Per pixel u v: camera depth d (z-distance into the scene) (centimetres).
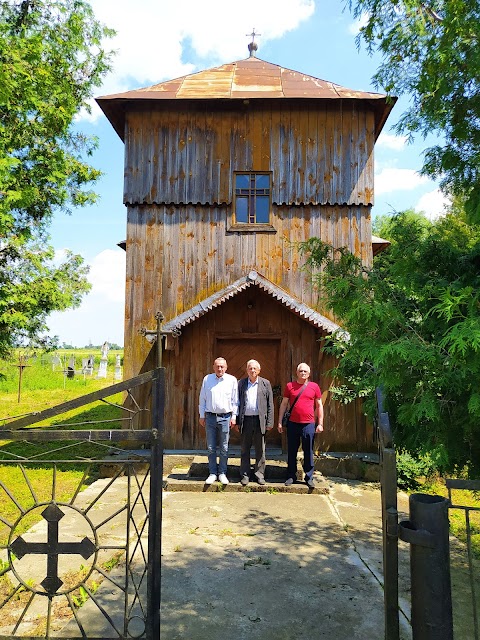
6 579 471
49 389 2381
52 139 1170
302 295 1054
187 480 847
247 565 507
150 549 309
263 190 1088
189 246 1069
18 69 935
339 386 1017
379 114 1110
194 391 1038
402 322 336
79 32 1220
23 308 1056
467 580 474
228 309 1056
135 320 1054
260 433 832
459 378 304
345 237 1070
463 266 368
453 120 378
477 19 339
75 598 425
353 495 811
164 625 385
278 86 1138
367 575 484
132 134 1084
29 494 796
